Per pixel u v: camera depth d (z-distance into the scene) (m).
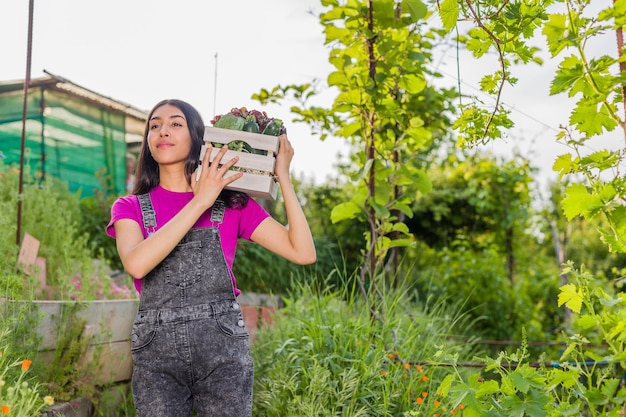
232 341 1.96
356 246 8.05
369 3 3.63
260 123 2.23
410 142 4.43
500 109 2.75
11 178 4.91
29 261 3.72
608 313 2.15
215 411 1.93
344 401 2.96
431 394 3.07
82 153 8.29
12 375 2.46
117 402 3.32
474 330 7.13
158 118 2.20
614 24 2.06
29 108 7.85
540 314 8.23
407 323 3.89
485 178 8.77
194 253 2.00
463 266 7.66
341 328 3.42
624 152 2.10
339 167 9.05
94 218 6.28
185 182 2.21
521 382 2.11
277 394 3.04
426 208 9.13
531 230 10.83
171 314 1.94
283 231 2.22
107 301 3.37
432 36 4.06
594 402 2.06
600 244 14.23
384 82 3.81
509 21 2.54
